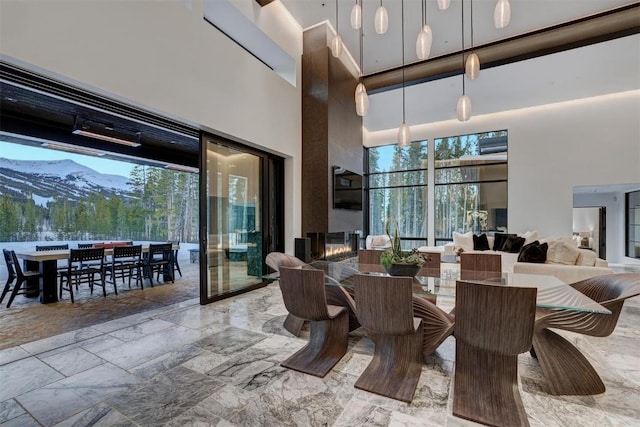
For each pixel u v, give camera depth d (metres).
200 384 2.18
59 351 2.70
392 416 1.83
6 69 2.37
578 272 4.09
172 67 3.42
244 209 4.91
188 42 3.62
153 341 2.92
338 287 2.96
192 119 3.66
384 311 2.06
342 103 6.43
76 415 1.83
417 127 9.39
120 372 2.34
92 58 2.67
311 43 5.93
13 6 2.21
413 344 2.34
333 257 6.91
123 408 1.90
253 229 5.10
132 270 5.73
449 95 7.42
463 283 1.83
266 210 5.38
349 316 3.16
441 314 2.53
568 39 5.23
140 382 2.20
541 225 7.82
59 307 4.08
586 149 7.38
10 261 4.38
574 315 2.13
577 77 6.42
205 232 4.15
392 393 2.04
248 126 4.59
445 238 9.05
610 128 7.16
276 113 5.24
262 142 4.89
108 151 5.94
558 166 7.66
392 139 9.78
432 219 9.19
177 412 1.86
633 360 2.54
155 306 4.13
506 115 8.22
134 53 3.02
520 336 1.70
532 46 5.49
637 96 6.93
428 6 4.80
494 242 7.73
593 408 1.91
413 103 7.89
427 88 7.10
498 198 8.42
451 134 8.91
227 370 2.38
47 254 4.25
